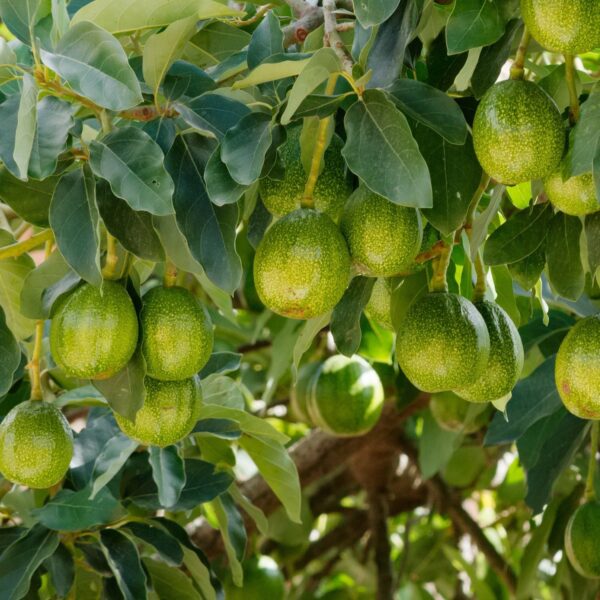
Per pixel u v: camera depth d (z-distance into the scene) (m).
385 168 1.53
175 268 1.65
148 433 1.66
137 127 1.61
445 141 1.61
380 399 2.32
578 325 1.67
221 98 1.61
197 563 1.96
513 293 1.90
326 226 1.58
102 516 1.85
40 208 1.67
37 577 1.89
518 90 1.56
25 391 2.02
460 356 1.64
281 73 1.56
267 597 2.29
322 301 1.57
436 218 1.59
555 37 1.53
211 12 1.61
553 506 2.28
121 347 1.61
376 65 1.60
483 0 1.57
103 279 1.62
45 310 1.64
